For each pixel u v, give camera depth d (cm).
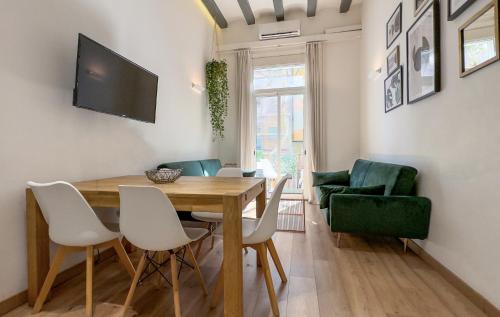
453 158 191
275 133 540
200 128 456
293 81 528
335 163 500
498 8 143
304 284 191
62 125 199
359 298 172
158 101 330
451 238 193
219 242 279
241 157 523
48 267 176
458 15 181
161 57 338
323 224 347
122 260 187
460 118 182
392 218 237
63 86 200
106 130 244
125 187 137
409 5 267
